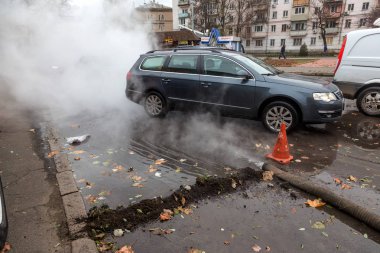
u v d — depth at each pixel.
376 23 7.65
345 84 6.98
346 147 4.96
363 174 3.99
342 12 51.44
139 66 6.96
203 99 6.11
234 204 3.33
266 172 3.93
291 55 45.12
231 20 53.44
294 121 5.47
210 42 23.89
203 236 2.82
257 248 2.66
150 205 3.23
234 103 5.81
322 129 5.92
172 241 2.76
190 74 6.20
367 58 6.62
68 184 3.70
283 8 56.59
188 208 3.25
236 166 4.25
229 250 2.64
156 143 5.20
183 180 3.85
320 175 3.99
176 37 26.88
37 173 4.04
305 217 3.10
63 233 2.86
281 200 3.40
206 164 4.32
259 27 59.50
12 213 3.14
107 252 2.63
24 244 2.71
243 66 5.73
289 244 2.71
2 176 3.95
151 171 4.11
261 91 5.54
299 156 4.61
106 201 3.39
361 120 6.52
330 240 2.76
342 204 3.19
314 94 5.27
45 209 3.22
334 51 49.44
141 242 2.75
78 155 4.68
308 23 55.22
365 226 2.96
